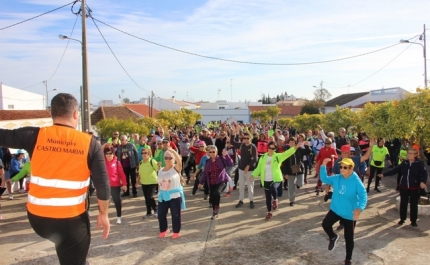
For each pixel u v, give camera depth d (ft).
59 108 8.41
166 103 217.97
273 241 21.79
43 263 19.11
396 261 18.51
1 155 34.24
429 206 26.91
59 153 8.01
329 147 33.68
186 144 44.68
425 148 31.27
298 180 36.11
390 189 37.32
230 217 27.35
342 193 18.03
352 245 18.01
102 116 125.18
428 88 29.73
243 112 215.72
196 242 21.81
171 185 22.52
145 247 21.06
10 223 26.71
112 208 30.99
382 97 138.00
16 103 109.81
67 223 8.04
